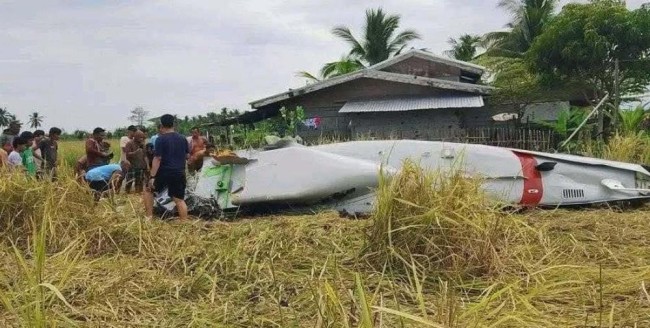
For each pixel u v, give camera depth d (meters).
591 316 3.13
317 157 6.62
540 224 5.28
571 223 5.43
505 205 4.77
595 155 11.31
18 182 5.30
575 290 3.46
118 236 4.99
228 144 16.66
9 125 10.03
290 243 4.64
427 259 4.16
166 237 5.00
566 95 21.84
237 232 5.00
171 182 6.74
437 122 20.64
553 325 2.95
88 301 3.54
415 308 3.34
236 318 3.27
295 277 3.98
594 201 6.50
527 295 3.25
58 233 5.03
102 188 7.84
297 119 19.95
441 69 23.27
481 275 4.04
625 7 20.75
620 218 5.68
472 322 2.81
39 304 2.91
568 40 21.02
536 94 21.88
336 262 4.16
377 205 4.48
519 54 32.19
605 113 16.45
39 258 3.38
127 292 3.74
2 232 5.11
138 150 11.10
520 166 6.57
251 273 4.00
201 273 3.91
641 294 3.37
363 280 3.83
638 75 20.84
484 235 4.20
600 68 21.06
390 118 20.91
